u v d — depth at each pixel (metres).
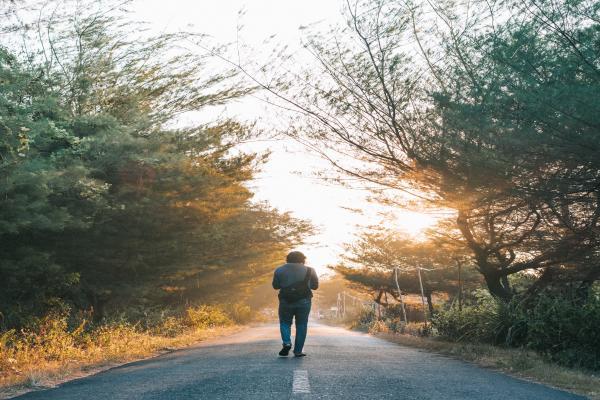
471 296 25.77
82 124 11.57
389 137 10.86
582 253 12.73
